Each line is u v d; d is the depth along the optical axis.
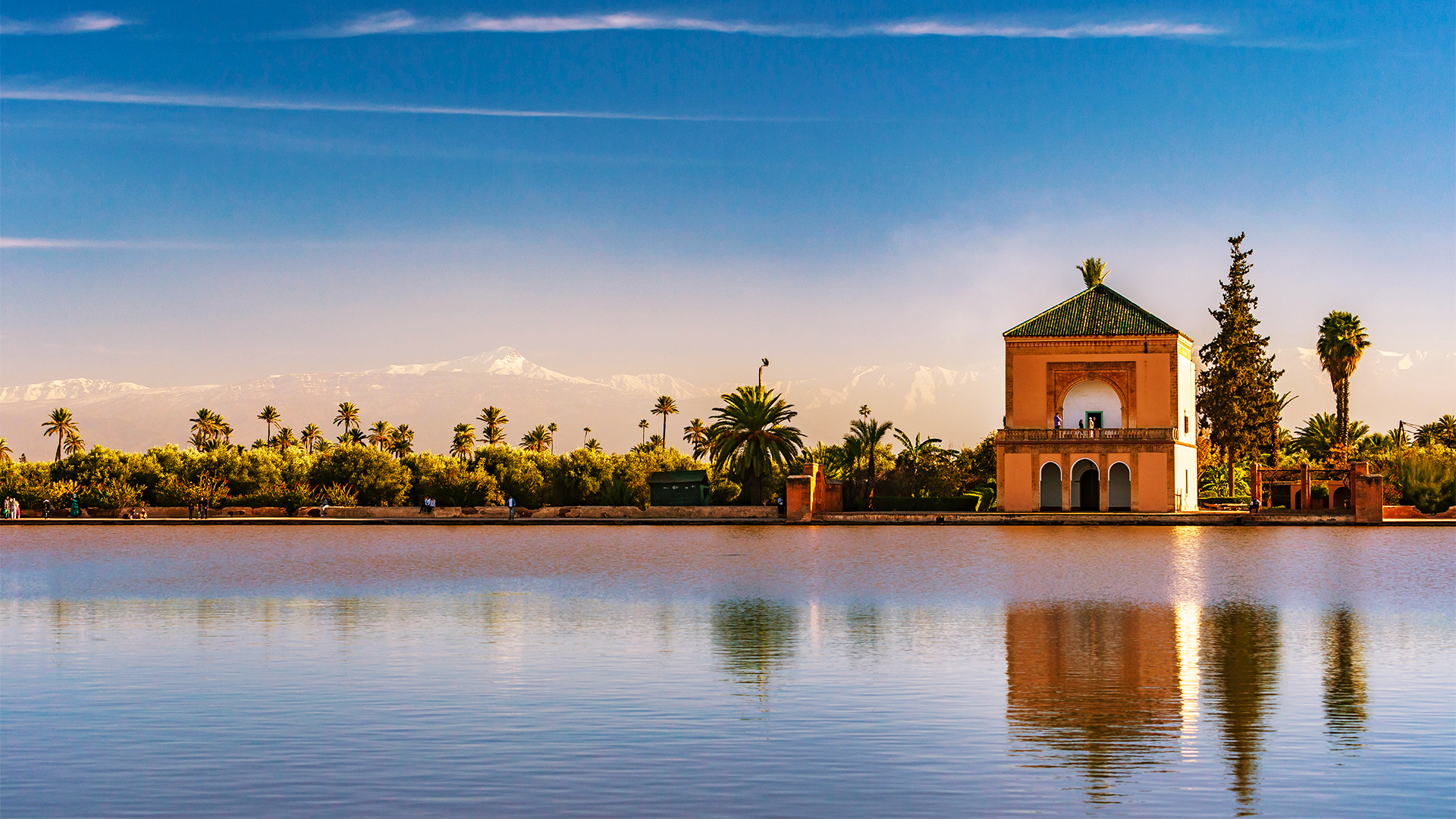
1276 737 15.61
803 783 13.61
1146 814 12.50
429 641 24.03
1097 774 13.92
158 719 16.78
